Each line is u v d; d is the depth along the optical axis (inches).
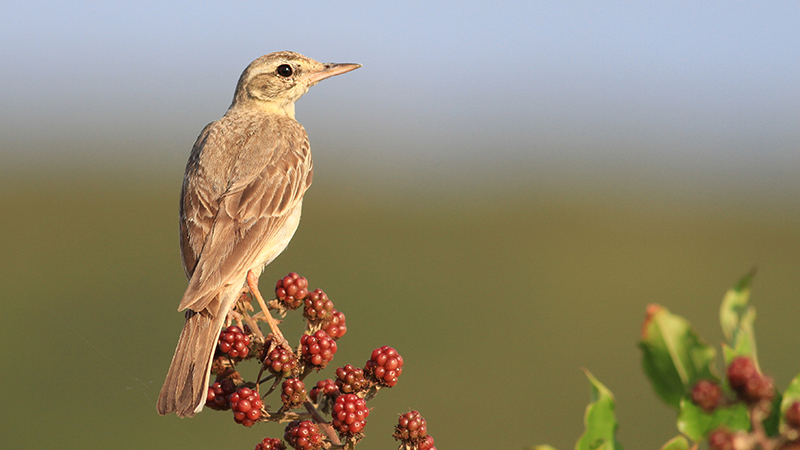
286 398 345.4
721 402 174.1
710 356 214.8
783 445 160.6
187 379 386.0
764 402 167.5
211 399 386.0
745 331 213.8
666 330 218.4
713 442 159.0
